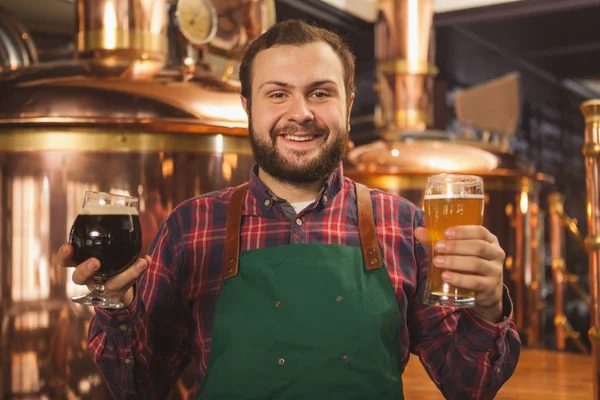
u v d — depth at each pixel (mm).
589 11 6691
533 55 8406
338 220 1625
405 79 4852
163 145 2453
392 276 1595
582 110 2260
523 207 4645
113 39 2678
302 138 1521
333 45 1558
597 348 2205
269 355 1478
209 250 1612
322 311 1495
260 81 1532
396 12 4816
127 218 1343
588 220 2248
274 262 1536
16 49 3379
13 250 2422
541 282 5062
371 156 4391
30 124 2363
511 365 1519
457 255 1263
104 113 2379
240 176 2609
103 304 1293
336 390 1463
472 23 7156
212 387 1494
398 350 1552
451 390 1542
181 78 2629
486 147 4703
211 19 3000
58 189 2404
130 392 1544
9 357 2436
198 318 1594
